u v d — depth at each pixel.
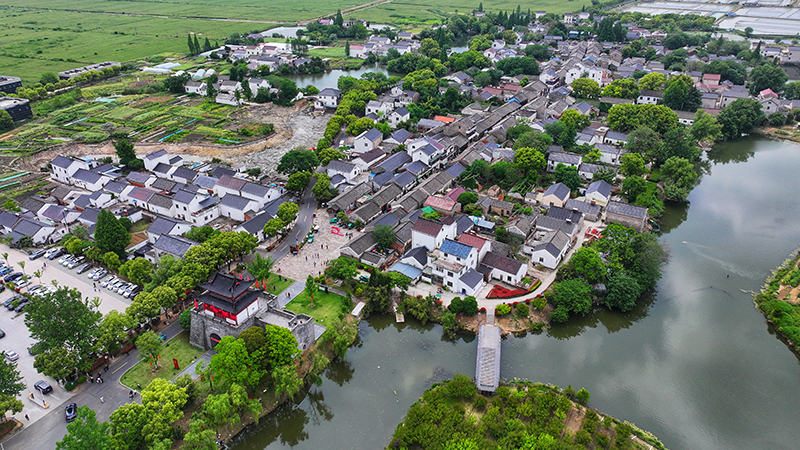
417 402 98.44
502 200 172.12
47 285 131.62
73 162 188.38
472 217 158.12
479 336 114.25
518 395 98.44
